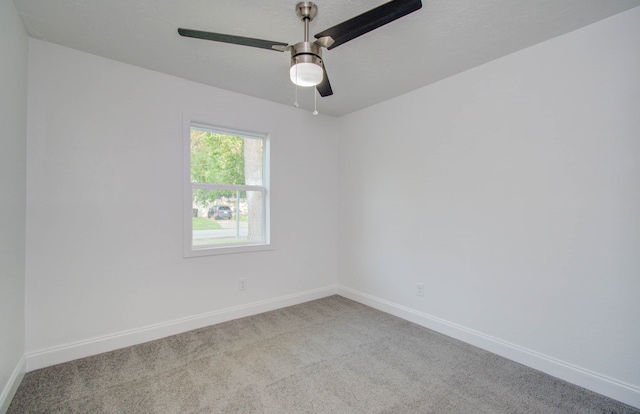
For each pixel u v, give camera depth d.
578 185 1.96
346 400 1.81
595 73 1.89
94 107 2.33
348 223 3.73
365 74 2.60
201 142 2.96
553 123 2.06
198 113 2.81
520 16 1.81
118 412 1.69
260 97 3.17
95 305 2.34
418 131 2.92
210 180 3.01
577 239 1.97
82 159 2.29
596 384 1.89
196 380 2.00
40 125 2.13
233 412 1.70
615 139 1.82
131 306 2.49
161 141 2.62
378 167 3.34
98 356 2.30
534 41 2.09
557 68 2.04
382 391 1.90
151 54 2.31
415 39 2.06
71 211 2.24
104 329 2.38
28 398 1.80
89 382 1.97
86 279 2.31
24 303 2.05
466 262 2.55
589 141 1.92
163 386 1.93
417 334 2.71
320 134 3.72
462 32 1.97
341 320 3.03
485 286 2.43
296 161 3.51
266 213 3.32
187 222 2.76
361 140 3.54
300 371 2.11
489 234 2.40
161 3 1.72
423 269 2.89
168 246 2.67
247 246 3.14
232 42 1.68
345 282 3.79
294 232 3.51
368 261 3.47
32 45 2.10
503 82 2.31
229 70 2.56
